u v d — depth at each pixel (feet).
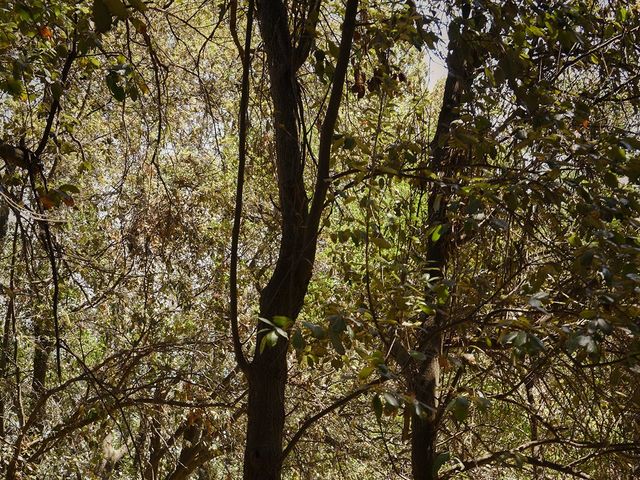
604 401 22.39
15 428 35.01
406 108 26.76
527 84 19.56
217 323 33.76
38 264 31.99
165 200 33.99
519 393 25.66
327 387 30.78
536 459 21.67
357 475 34.19
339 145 17.16
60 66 24.11
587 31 20.58
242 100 15.83
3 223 29.94
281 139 17.22
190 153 36.68
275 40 17.67
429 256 22.21
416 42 18.06
